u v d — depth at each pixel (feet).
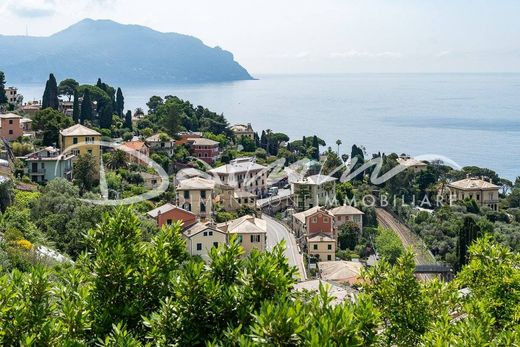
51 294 97.35
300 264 341.62
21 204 293.02
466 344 86.07
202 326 87.56
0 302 86.63
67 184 312.29
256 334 72.90
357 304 83.87
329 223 381.81
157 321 88.17
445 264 349.41
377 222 452.35
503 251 126.93
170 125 595.47
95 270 97.55
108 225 108.68
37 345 82.64
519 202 551.59
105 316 92.27
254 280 89.15
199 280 89.56
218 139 638.12
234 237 101.09
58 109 588.50
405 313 116.37
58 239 255.50
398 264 122.83
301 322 73.51
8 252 192.75
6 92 634.02
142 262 102.63
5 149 373.20
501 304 115.34
